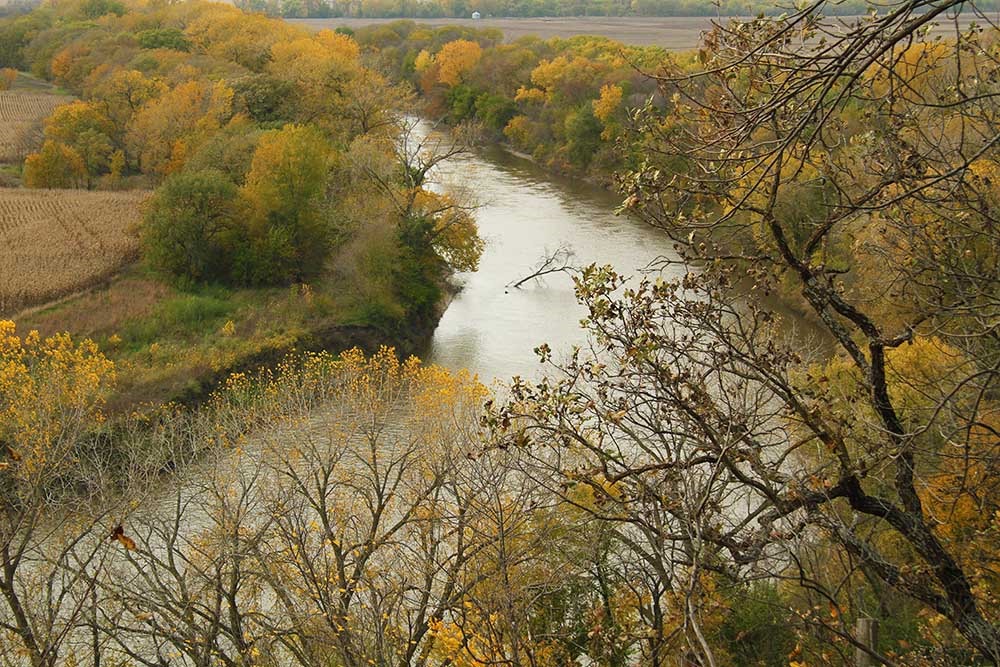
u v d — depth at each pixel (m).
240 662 14.17
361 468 21.66
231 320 39.12
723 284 7.71
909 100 7.07
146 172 63.84
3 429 19.25
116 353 35.25
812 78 5.68
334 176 46.62
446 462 16.31
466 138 53.81
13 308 38.75
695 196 7.32
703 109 6.59
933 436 11.62
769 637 12.53
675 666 9.55
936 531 10.79
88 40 97.38
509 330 39.81
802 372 11.52
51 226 50.56
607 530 12.02
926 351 14.74
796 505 7.42
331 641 12.96
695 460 7.56
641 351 7.24
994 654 7.00
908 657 10.09
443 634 11.80
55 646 13.35
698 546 6.36
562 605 13.14
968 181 8.91
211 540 17.14
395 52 107.19
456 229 43.69
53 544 16.70
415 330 40.41
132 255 46.38
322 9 185.88
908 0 5.23
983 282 8.76
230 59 85.12
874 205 7.59
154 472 19.97
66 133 65.44
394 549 16.19
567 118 68.06
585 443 7.72
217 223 43.62
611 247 47.66
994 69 8.07
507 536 12.52
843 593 12.31
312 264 45.81
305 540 16.03
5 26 118.75
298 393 24.67
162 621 17.14
